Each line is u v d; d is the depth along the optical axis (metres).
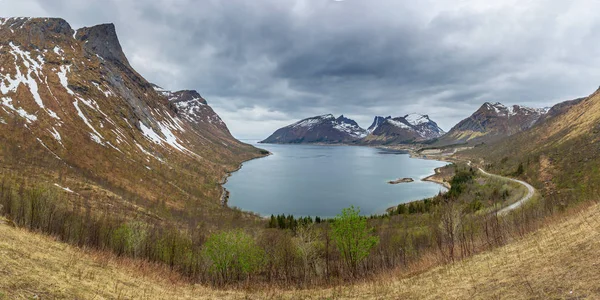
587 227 25.25
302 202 161.00
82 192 106.94
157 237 65.69
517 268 22.75
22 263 22.69
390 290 28.55
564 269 18.94
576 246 21.89
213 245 50.09
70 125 175.25
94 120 193.75
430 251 47.50
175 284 34.78
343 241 46.59
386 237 70.25
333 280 42.09
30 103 177.25
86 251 36.41
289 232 84.81
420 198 164.12
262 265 53.66
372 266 50.44
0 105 164.50
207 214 129.12
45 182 101.50
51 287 20.75
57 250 30.77
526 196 104.19
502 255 28.59
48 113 175.75
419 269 35.97
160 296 27.28
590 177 107.31
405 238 66.31
